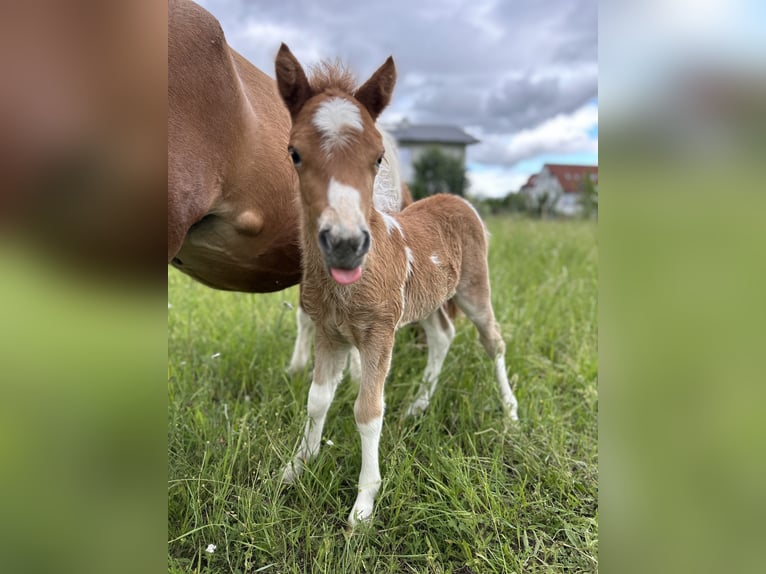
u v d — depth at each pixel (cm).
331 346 255
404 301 268
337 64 230
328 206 187
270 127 248
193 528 215
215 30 210
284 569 204
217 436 265
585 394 329
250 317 409
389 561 209
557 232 863
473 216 333
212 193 223
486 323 329
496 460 251
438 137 3678
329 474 249
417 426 287
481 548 213
